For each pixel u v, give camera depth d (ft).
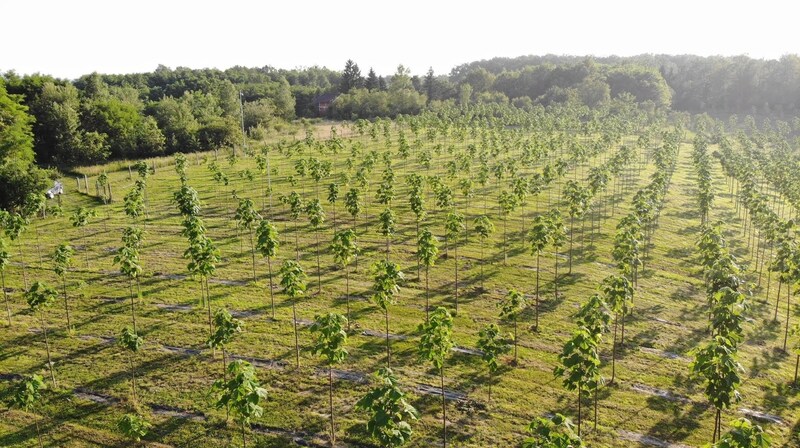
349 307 143.74
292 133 521.65
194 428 95.40
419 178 229.45
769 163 330.95
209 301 136.67
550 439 64.18
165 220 218.59
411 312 143.02
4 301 143.33
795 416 107.55
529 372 117.60
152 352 118.52
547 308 149.48
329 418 99.04
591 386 86.48
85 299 143.84
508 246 198.29
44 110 382.01
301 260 176.96
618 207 261.24
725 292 101.14
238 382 74.28
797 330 118.11
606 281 122.62
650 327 142.82
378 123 472.85
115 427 95.40
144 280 156.35
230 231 204.54
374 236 203.31
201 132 446.60
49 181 247.70
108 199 254.06
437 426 98.07
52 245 187.42
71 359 115.44
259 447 91.40
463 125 451.53
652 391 113.70
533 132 477.36
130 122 428.56
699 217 255.91
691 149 475.31
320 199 255.09
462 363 119.75
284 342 124.26
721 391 81.20
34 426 95.50
